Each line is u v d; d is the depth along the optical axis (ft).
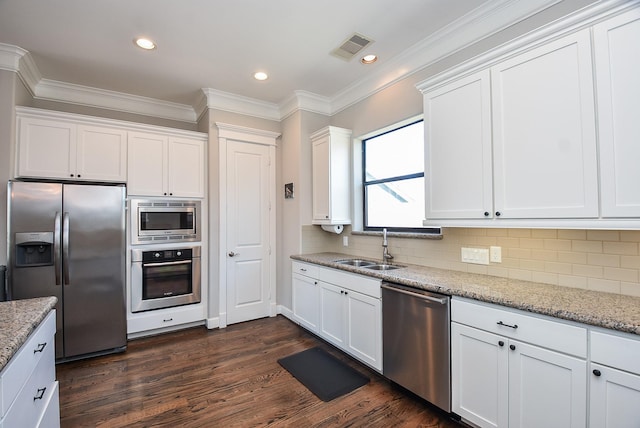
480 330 5.54
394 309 7.20
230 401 6.98
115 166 10.34
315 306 10.29
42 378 4.43
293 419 6.35
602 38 4.72
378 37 8.35
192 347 9.92
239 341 10.42
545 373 4.72
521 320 4.99
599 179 4.74
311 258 10.76
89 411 6.59
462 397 5.84
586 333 4.33
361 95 11.07
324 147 11.35
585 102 4.88
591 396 4.28
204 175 11.91
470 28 7.59
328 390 7.41
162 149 11.14
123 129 10.52
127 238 10.44
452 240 8.11
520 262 6.74
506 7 6.88
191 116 13.50
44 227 8.54
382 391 7.38
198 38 8.34
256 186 12.75
